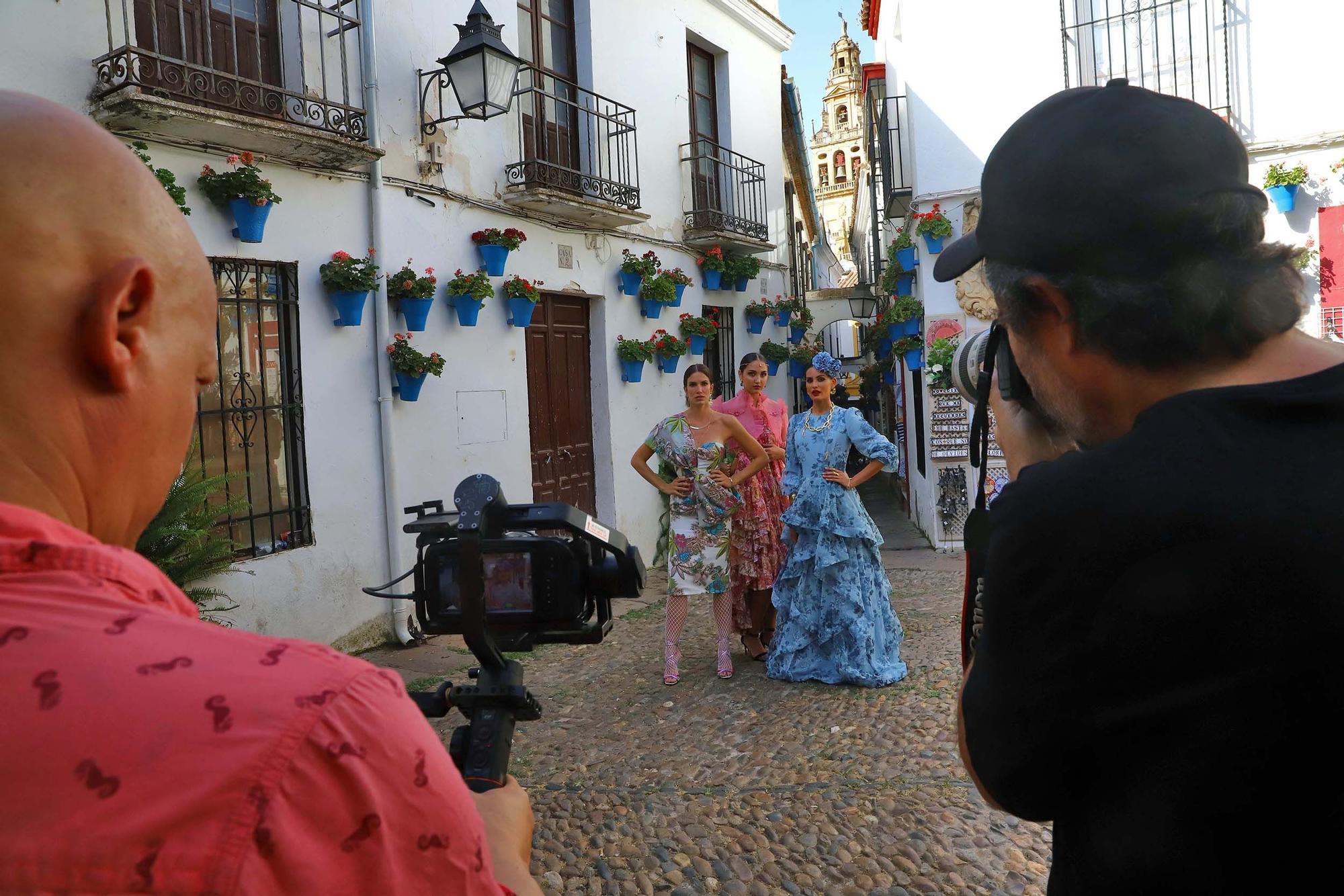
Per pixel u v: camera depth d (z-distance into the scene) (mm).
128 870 493
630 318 8609
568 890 2945
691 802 3516
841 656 4848
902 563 8328
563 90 7953
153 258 644
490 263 6668
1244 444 769
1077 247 849
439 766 617
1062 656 802
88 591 573
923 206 8430
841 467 4895
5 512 569
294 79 5414
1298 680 716
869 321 14461
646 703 4750
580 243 7910
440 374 6039
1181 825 759
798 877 2951
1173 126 850
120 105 4223
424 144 6234
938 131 8195
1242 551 722
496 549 1158
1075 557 786
